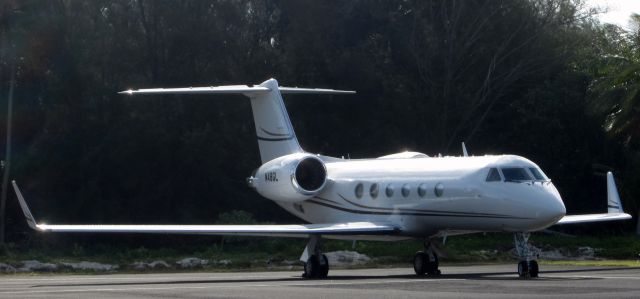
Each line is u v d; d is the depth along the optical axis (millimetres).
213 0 157750
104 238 145500
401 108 162000
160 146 146875
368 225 83250
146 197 149375
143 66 156750
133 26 155375
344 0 169250
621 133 141875
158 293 59469
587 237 146875
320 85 159000
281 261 118375
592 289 58156
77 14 151125
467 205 76938
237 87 94625
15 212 147500
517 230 74625
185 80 154125
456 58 165875
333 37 169750
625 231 155875
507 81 164750
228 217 135875
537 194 73188
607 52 154125
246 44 162500
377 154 162875
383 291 58625
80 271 106688
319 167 89875
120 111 149250
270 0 170625
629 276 75125
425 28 164375
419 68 164875
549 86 160250
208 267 109688
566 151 157125
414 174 82938
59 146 145125
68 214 146375
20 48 141000
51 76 146875
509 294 54781
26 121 147500
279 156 96125
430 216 80562
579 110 155875
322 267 80812
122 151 145125
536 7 167875
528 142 159750
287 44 163375
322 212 92188
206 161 148000
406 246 126562
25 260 117312
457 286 62438
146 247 145125
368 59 164250
